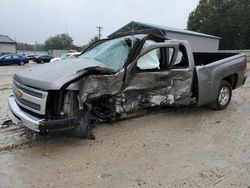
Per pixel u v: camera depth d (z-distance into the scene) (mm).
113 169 3645
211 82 6008
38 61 39844
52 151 4191
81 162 3836
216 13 59031
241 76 7023
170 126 5410
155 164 3795
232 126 5496
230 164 3828
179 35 29453
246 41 57281
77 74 4180
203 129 5285
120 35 6055
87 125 4488
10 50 61188
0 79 13734
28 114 4195
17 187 3193
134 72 4910
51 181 3332
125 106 5055
